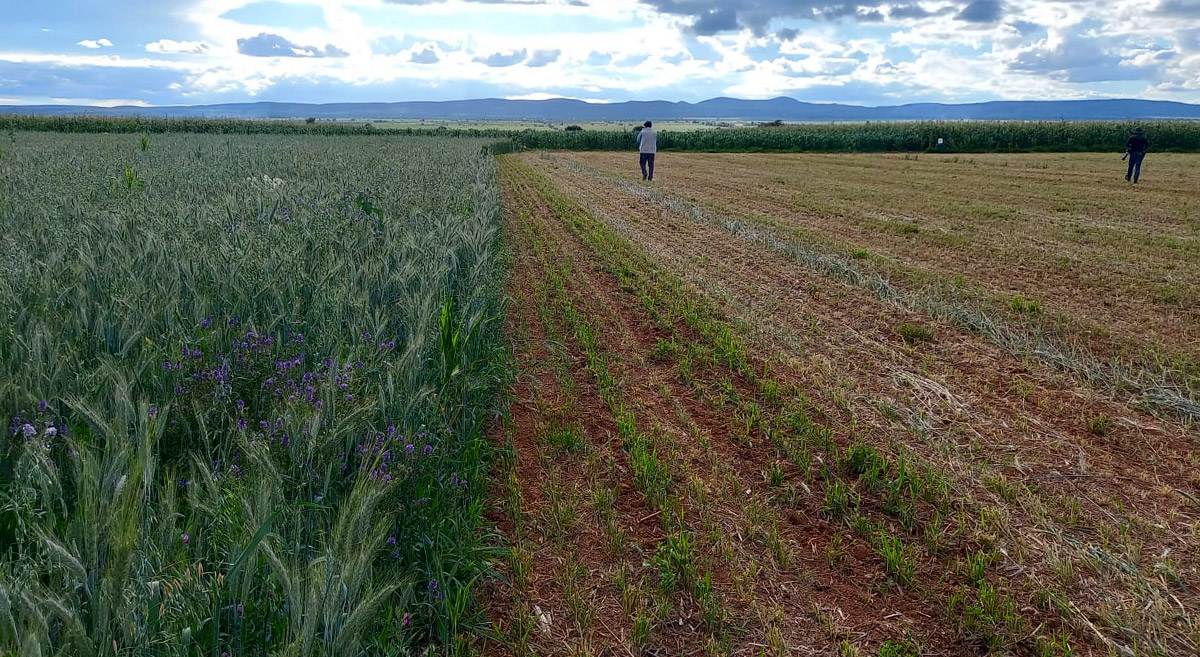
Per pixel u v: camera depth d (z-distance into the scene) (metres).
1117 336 7.26
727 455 4.65
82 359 3.37
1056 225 14.27
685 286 9.08
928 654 2.99
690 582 3.33
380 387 3.37
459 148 29.06
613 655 2.93
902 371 6.20
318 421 2.80
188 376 3.39
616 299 8.53
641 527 3.82
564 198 18.36
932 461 4.57
